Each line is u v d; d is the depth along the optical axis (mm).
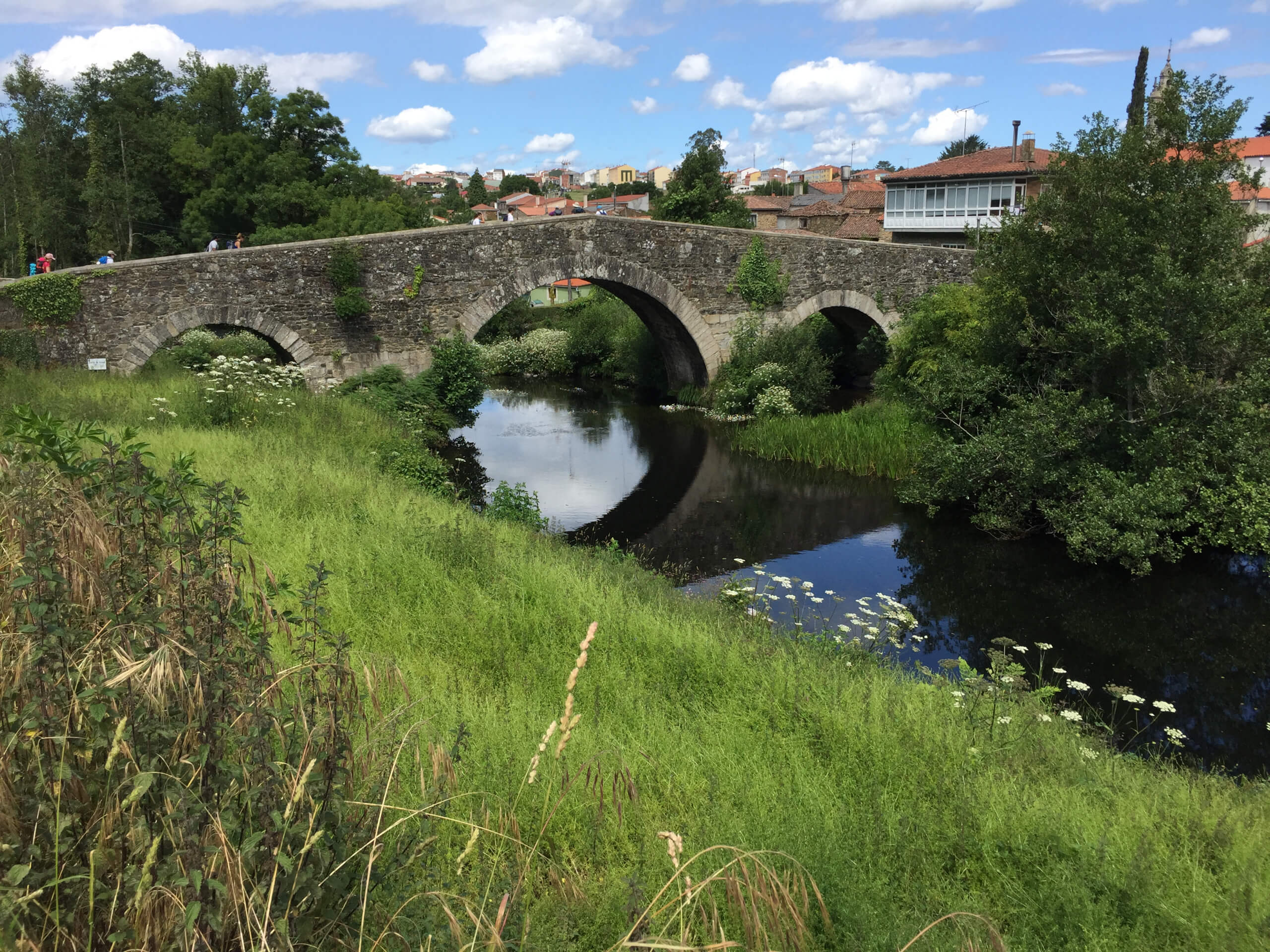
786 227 57969
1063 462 13883
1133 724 8070
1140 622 10617
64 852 2162
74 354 16125
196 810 2213
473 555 7629
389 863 2785
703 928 2850
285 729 2646
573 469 18641
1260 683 8992
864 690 5820
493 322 40594
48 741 2311
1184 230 12992
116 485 2760
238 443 11367
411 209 44219
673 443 21297
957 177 40625
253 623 2766
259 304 17672
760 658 6160
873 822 3939
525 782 3039
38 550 2395
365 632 5754
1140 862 3742
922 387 16328
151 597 2656
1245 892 3553
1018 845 3881
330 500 8883
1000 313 15008
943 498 15938
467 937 2578
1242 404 12539
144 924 2074
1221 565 12719
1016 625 10438
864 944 3051
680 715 5102
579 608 6645
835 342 30578
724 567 12305
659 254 22922
